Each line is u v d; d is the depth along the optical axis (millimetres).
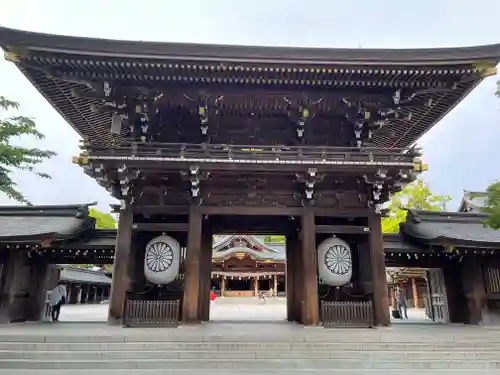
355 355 9922
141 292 14797
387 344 10500
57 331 11672
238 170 13688
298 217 15867
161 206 14453
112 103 14180
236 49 12688
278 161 13516
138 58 12617
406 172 13938
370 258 14539
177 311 13547
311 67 13062
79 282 37719
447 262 18250
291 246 17500
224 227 17562
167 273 14086
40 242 15102
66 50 12258
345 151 15211
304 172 13891
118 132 14578
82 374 8609
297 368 9227
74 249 17062
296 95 14422
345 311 13898
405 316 23000
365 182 14531
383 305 13797
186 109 15188
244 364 9273
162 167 13547
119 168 13273
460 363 9547
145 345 10055
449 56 13000
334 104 15109
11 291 15344
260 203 14688
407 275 29812
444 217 20391
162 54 12586
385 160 13969
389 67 13180
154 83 13891
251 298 53094
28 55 12344
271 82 13758
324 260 14641
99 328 12719
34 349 9883
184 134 15695
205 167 13492
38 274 17094
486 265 16891
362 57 12938
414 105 14945
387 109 14586
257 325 14422
